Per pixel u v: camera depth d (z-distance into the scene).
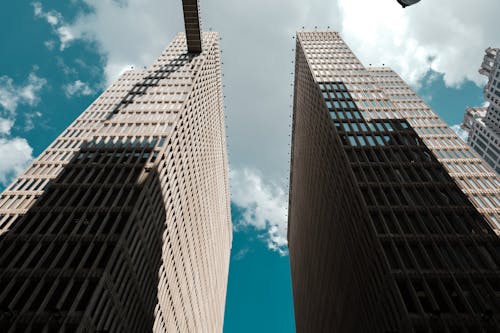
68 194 50.47
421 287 35.62
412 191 49.38
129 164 55.84
